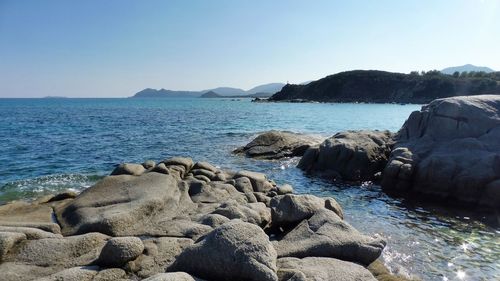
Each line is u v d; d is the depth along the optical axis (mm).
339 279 8906
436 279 10578
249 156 29922
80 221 11977
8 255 9336
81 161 27891
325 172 23750
